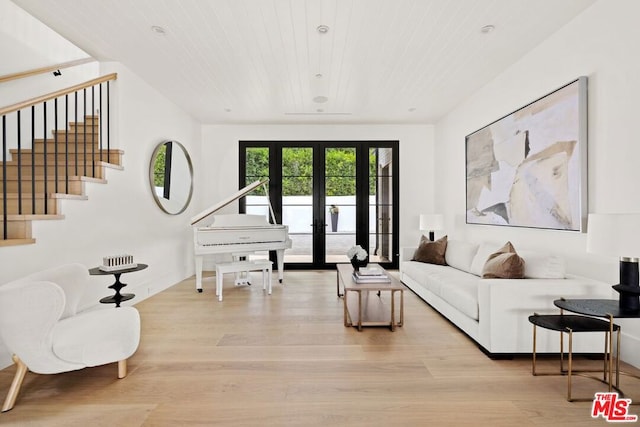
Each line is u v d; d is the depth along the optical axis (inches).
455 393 79.7
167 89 179.8
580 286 97.7
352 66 150.4
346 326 126.6
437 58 142.0
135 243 161.6
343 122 245.0
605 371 82.9
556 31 120.1
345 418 70.2
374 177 252.2
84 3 104.8
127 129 155.1
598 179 103.1
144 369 92.2
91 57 145.9
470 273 154.9
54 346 75.3
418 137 250.8
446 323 130.1
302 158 251.8
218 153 248.5
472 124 187.0
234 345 108.7
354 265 153.3
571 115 111.2
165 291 184.4
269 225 205.0
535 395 78.7
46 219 108.4
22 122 143.9
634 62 91.5
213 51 136.7
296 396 78.5
